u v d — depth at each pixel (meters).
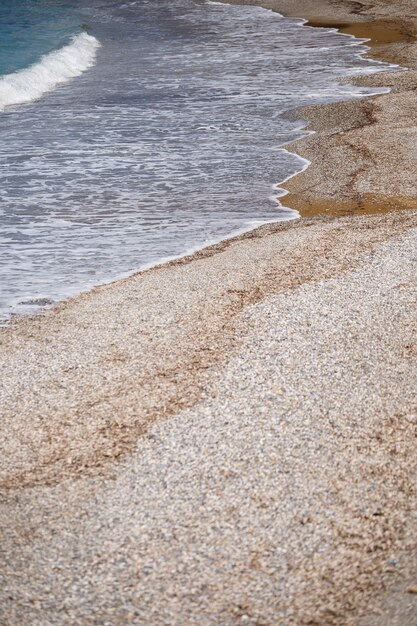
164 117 20.89
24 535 5.69
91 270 11.22
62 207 13.88
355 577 5.11
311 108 21.12
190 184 15.23
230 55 30.81
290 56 30.11
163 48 33.09
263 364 8.04
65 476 6.42
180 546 5.49
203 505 5.92
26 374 8.16
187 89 24.53
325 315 9.09
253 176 15.72
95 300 10.06
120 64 29.58
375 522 5.64
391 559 5.24
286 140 18.39
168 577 5.20
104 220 13.30
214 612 4.89
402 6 42.16
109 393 7.69
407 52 29.66
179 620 4.85
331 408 7.18
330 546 5.42
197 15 43.50
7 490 6.27
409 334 8.56
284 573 5.19
